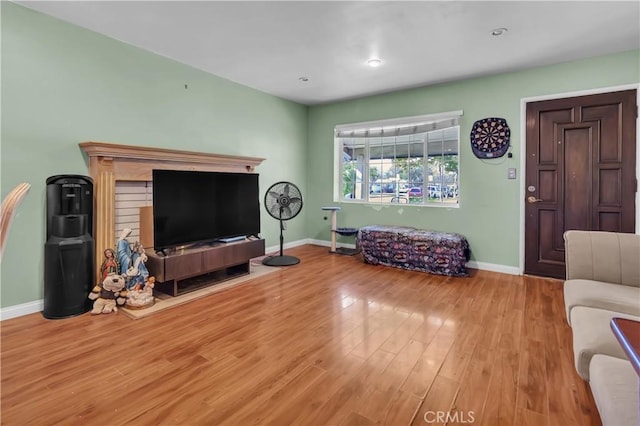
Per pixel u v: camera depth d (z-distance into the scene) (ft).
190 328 7.95
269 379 5.91
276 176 16.52
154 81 11.17
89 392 5.51
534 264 12.36
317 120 18.07
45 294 8.40
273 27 9.20
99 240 9.43
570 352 6.82
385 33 9.47
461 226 13.82
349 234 15.96
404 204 15.47
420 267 13.00
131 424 4.81
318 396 5.45
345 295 10.28
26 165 8.49
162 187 9.84
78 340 7.30
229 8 8.25
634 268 7.00
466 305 9.45
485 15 8.41
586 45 10.15
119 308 9.07
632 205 10.68
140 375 6.00
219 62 11.89
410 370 6.20
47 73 8.76
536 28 9.07
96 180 9.41
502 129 12.67
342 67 12.19
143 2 8.02
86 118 9.55
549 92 11.78
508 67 12.01
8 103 8.16
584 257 7.39
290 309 9.15
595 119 11.12
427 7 8.06
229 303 9.57
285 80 13.78
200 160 11.87
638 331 3.25
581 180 11.44
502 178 12.80
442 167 14.61
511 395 5.45
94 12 8.54
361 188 17.20
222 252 11.19
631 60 10.48
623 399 3.54
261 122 15.48
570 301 6.36
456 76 13.05
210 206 11.25
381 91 15.29
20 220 8.44
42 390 5.55
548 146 11.93
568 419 4.89
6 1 8.04
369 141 16.83
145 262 9.90
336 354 6.78
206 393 5.51
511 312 8.94
